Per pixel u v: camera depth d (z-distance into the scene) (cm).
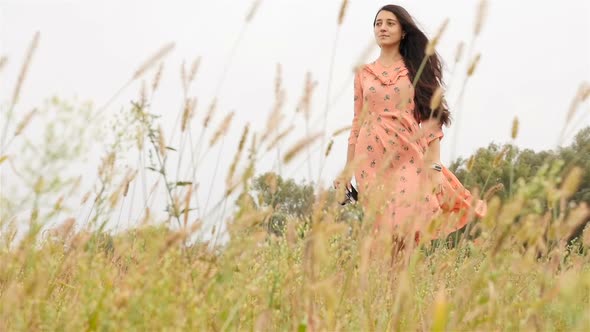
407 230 241
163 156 205
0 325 179
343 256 233
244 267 200
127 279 173
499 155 242
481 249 196
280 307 204
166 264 178
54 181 180
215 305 188
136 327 168
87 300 175
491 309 179
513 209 167
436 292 234
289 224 217
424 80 521
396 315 187
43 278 182
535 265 198
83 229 204
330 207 218
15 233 193
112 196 203
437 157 511
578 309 178
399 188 489
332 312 185
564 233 181
